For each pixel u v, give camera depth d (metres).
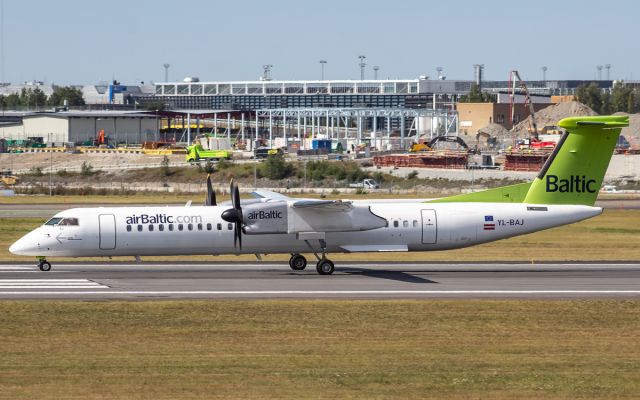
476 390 82.19
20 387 82.12
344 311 115.00
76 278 142.38
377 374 87.00
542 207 153.88
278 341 100.00
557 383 84.50
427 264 165.88
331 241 149.00
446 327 107.06
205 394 80.50
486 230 152.12
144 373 86.69
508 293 128.62
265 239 148.38
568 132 152.88
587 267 161.38
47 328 105.12
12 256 176.50
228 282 138.12
